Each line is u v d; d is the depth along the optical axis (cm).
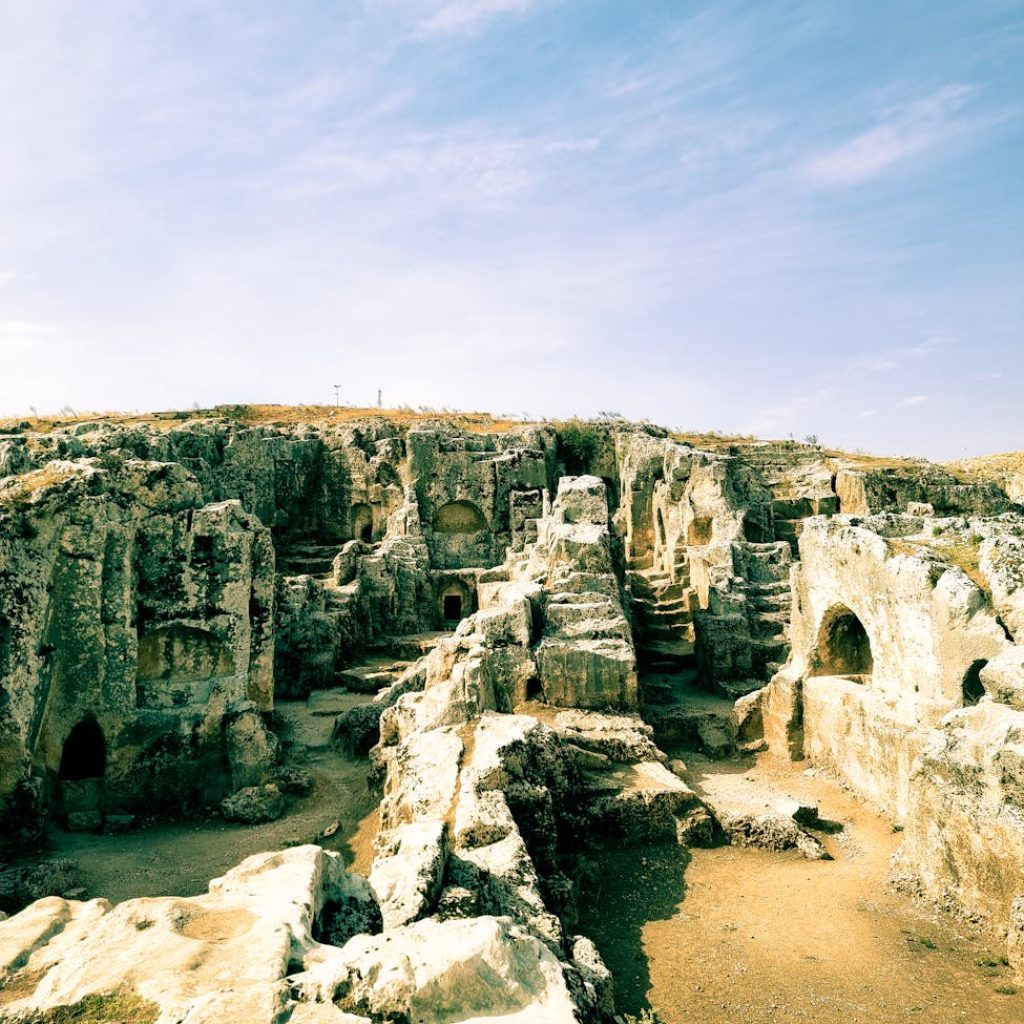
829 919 1416
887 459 6147
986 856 1349
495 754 1589
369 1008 627
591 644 2314
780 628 3262
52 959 682
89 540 1897
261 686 2628
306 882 814
